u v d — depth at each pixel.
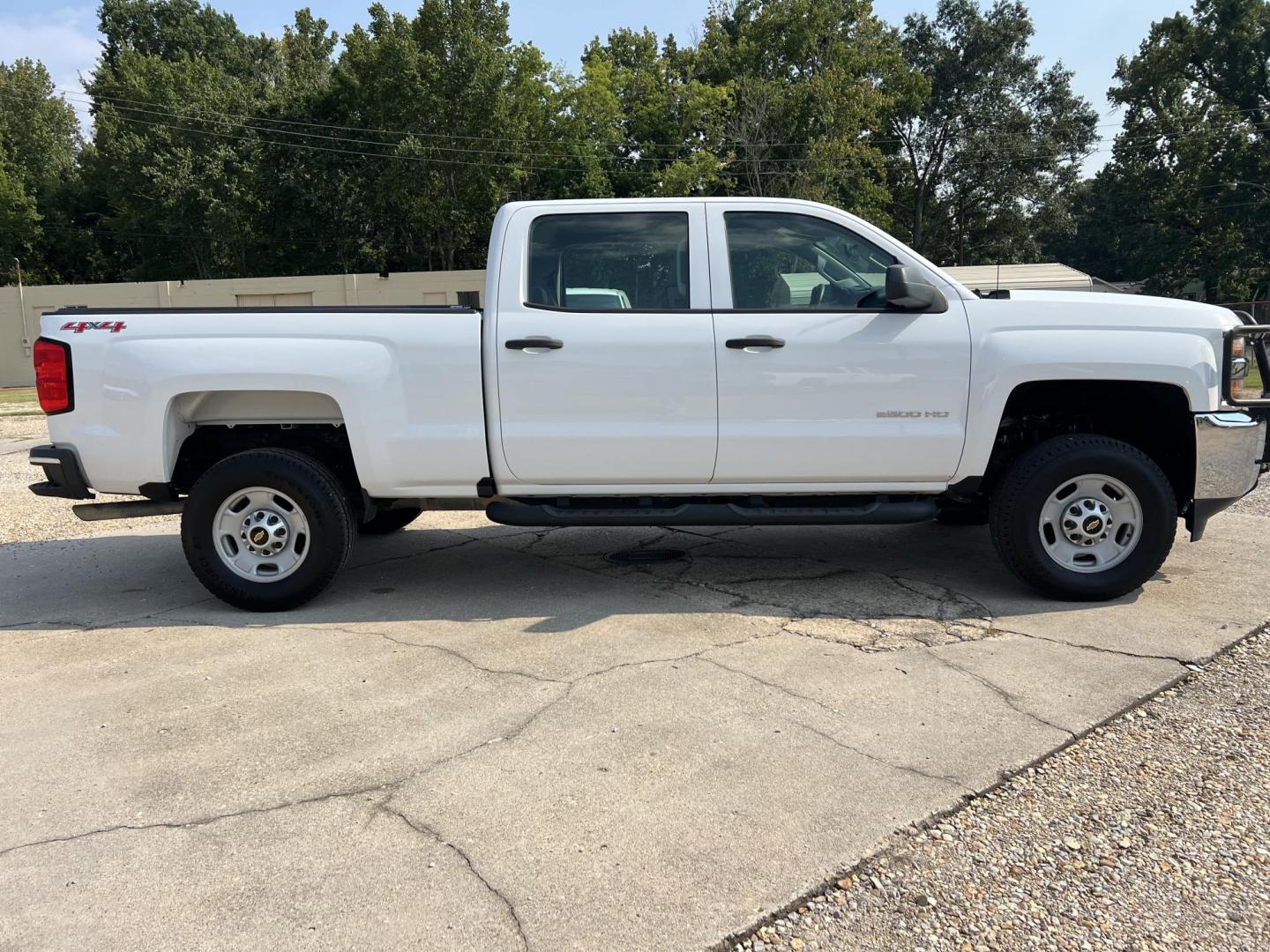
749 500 4.76
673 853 2.55
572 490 4.69
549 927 2.25
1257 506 7.10
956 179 51.88
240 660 4.12
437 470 4.64
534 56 39.91
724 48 43.22
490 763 3.09
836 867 2.48
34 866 2.54
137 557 6.27
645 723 3.38
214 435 5.08
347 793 2.91
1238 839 2.60
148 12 59.16
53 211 49.81
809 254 4.65
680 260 4.64
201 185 41.53
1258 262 44.91
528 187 41.56
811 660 3.97
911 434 4.51
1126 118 47.62
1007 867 2.49
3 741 3.34
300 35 59.72
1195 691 3.60
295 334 4.57
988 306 4.53
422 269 44.53
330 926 2.26
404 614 4.77
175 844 2.64
